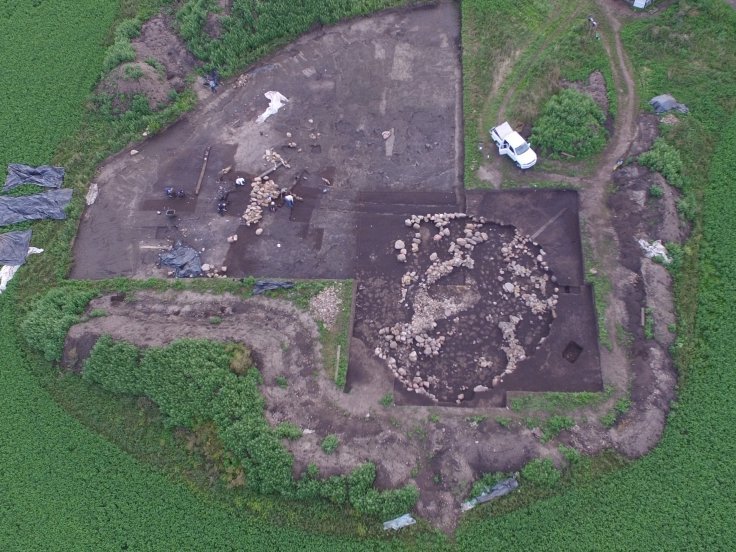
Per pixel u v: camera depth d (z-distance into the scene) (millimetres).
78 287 29391
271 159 32125
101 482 25109
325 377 26234
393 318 27641
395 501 23266
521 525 23078
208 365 25609
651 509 23000
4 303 29234
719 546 22156
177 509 24391
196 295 28562
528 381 25859
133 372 26094
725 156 29828
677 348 25562
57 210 31359
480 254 28672
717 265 27297
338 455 24219
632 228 28078
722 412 24391
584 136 30188
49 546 23906
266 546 23391
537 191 29812
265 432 24453
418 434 24844
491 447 24328
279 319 27688
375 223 29906
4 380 27422
